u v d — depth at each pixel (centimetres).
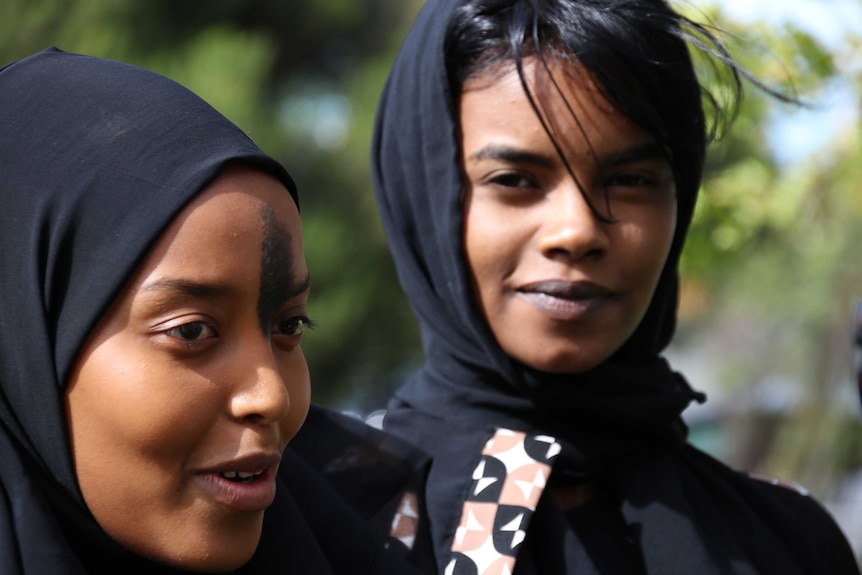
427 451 196
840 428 462
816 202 356
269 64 746
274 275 138
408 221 206
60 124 139
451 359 201
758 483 226
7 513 133
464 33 191
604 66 185
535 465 189
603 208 188
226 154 136
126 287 132
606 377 198
